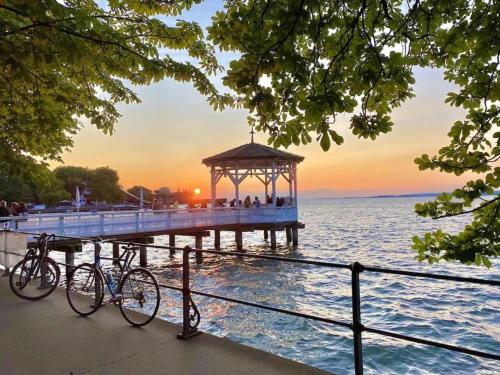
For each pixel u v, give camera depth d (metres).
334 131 2.55
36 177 8.45
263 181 28.58
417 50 3.30
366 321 10.62
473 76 3.46
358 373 3.45
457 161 3.66
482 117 3.55
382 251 25.55
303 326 9.84
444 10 3.04
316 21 2.84
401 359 7.86
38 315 5.61
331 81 2.81
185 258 4.75
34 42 3.66
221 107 5.95
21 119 6.68
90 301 5.85
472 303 12.07
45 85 6.03
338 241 32.19
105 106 7.95
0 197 60.34
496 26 2.82
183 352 4.23
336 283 15.41
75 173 90.12
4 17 4.59
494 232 3.38
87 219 17.47
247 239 35.56
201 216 23.27
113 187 93.06
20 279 6.86
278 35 2.66
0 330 4.98
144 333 4.83
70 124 7.72
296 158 27.27
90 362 4.02
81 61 3.96
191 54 6.28
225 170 27.20
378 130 3.02
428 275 3.09
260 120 2.87
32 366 3.95
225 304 11.74
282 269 19.08
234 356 4.11
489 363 7.64
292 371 3.75
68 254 16.61
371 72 2.81
